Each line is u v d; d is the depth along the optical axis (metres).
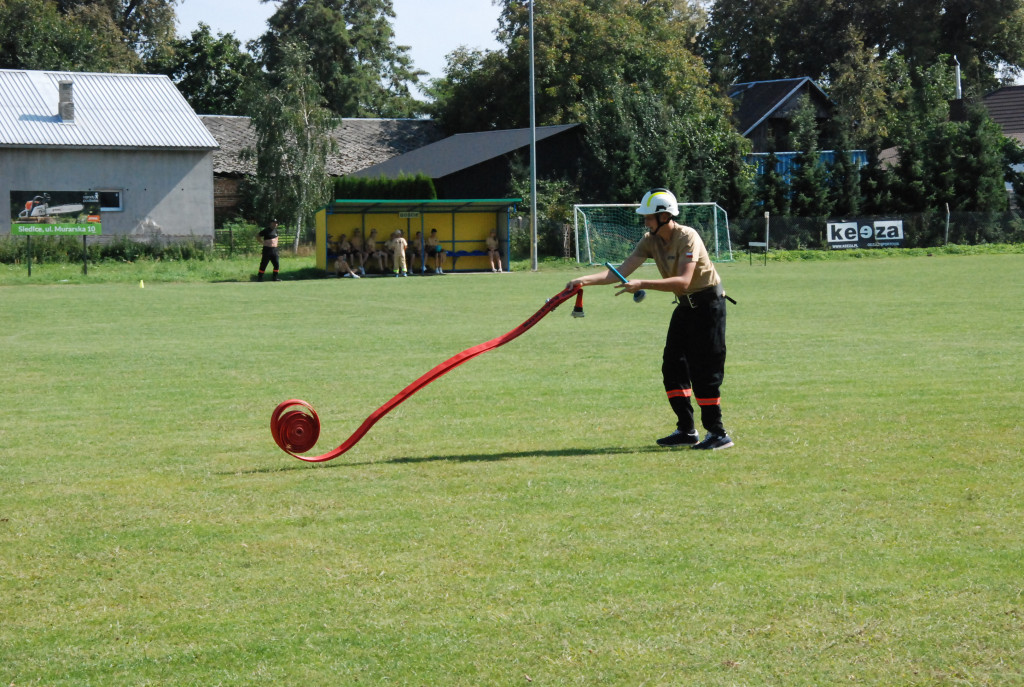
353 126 65.50
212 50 82.25
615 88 50.44
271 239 35.16
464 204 39.16
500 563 5.29
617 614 4.60
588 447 8.12
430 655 4.23
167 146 46.84
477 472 7.29
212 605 4.79
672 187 47.94
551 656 4.20
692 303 7.87
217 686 4.00
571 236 45.31
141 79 51.34
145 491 6.86
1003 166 53.25
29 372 12.91
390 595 4.88
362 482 7.04
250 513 6.29
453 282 33.16
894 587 4.87
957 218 50.78
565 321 19.09
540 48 57.25
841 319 18.61
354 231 38.47
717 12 77.50
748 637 4.34
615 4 61.28
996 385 10.81
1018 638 4.29
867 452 7.69
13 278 34.28
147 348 15.47
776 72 77.62
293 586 5.02
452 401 10.45
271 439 8.66
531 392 10.97
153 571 5.26
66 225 35.22
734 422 9.02
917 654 4.16
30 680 4.07
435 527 5.93
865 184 52.38
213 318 20.62
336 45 79.00
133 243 42.03
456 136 57.03
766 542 5.56
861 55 62.56
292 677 4.06
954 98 64.62
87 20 69.44
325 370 12.99
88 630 4.53
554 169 49.91
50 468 7.57
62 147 45.44
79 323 19.58
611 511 6.20
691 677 4.00
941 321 18.02
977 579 4.95
